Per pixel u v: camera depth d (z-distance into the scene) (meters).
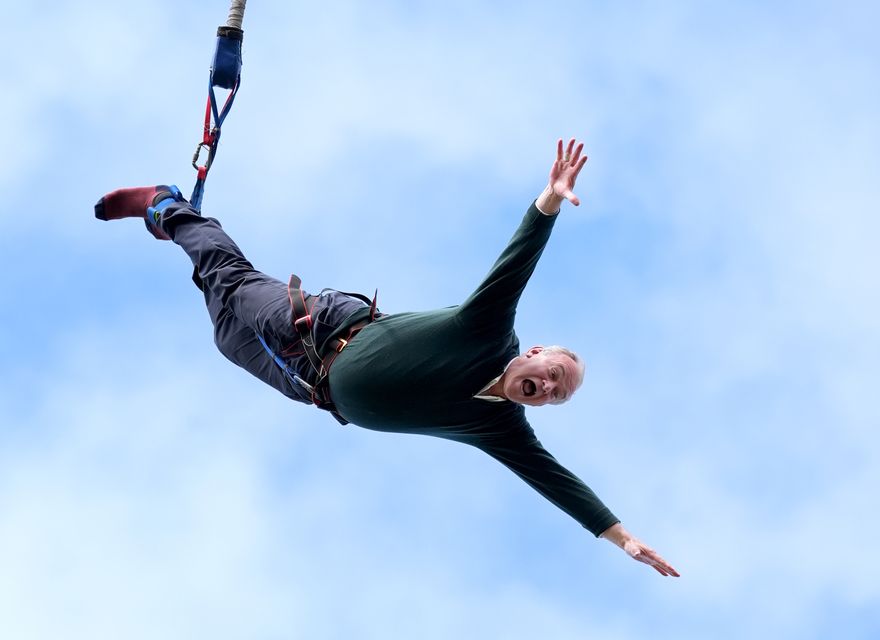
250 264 23.66
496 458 23.50
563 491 23.31
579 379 22.03
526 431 23.22
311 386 22.22
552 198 20.41
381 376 21.38
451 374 21.38
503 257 20.77
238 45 24.42
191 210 24.33
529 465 23.27
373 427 22.14
